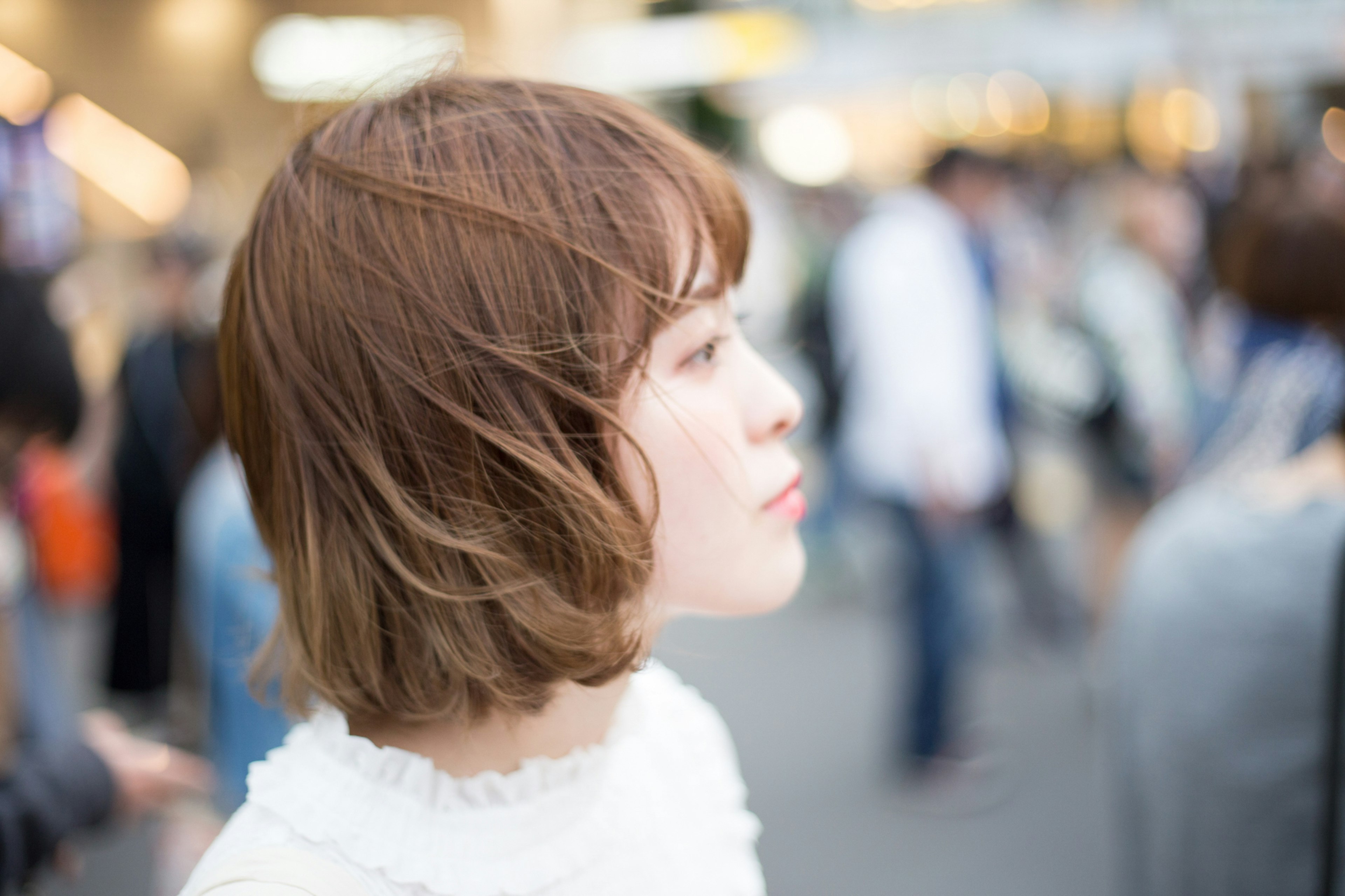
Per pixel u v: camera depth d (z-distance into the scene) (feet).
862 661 12.92
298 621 2.07
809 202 22.97
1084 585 12.85
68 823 3.40
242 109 20.15
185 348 10.61
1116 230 11.42
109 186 18.61
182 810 4.60
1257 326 5.32
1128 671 5.18
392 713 2.01
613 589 1.93
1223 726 4.54
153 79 19.48
